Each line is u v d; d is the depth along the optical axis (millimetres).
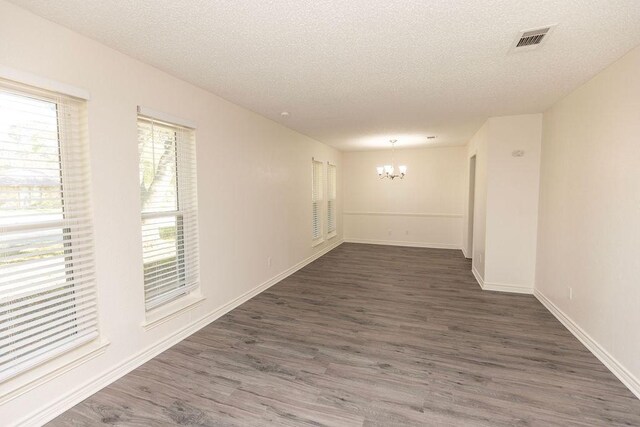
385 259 6363
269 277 4559
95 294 2166
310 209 5980
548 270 3732
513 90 3146
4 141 1696
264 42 2152
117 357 2330
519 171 4184
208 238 3268
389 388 2225
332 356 2656
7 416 1721
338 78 2824
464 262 6086
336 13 1801
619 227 2355
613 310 2418
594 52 2277
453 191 7320
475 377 2352
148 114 2508
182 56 2373
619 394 2143
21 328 1751
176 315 2877
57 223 1949
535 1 1679
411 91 3193
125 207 2363
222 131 3439
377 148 7469
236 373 2402
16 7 1704
